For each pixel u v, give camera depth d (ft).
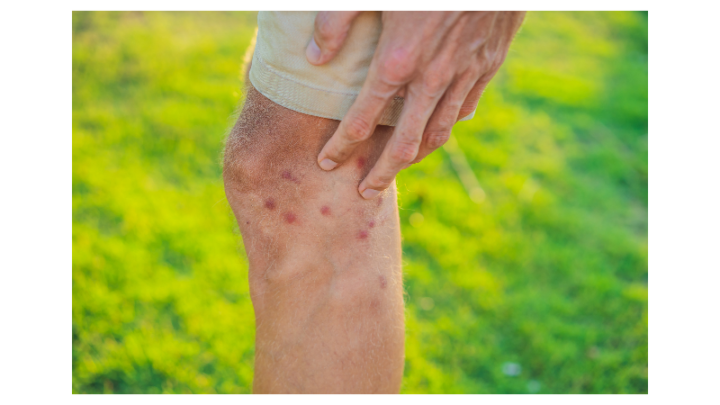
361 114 2.73
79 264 6.40
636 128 11.62
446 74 2.64
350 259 3.06
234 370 5.58
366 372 3.03
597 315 6.87
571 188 9.38
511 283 7.24
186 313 6.11
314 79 2.85
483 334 6.45
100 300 6.07
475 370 6.01
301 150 3.02
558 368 6.12
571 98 12.53
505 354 6.24
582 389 5.88
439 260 7.38
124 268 6.52
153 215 7.36
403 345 3.20
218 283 6.54
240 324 6.07
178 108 9.66
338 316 3.00
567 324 6.69
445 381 5.78
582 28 17.25
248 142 3.07
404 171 8.95
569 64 14.51
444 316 6.59
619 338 6.55
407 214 8.14
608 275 7.48
